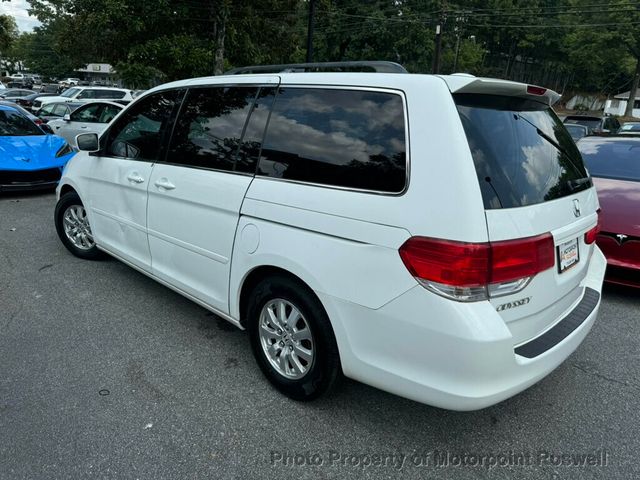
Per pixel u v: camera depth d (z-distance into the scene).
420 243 2.10
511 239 2.10
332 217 2.40
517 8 55.88
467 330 2.02
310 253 2.49
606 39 45.09
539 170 2.46
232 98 3.15
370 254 2.26
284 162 2.73
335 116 2.57
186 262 3.41
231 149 3.06
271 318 2.88
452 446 2.54
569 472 2.39
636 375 3.29
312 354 2.65
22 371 3.03
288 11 18.08
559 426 2.74
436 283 2.07
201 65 15.13
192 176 3.25
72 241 5.00
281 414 2.73
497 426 2.72
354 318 2.36
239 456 2.41
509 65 63.62
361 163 2.38
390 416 2.76
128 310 3.94
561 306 2.60
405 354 2.22
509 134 2.38
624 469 2.42
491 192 2.11
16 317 3.74
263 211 2.73
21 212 6.95
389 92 2.38
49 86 44.19
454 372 2.09
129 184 3.87
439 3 32.72
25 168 7.54
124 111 4.14
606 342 3.76
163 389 2.92
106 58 16.17
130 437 2.50
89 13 14.48
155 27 14.85
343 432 2.61
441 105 2.19
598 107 66.88
